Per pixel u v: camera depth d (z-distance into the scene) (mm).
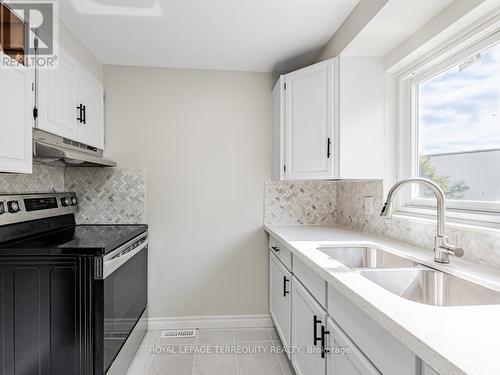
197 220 2676
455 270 1233
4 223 1756
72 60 1993
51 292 1555
